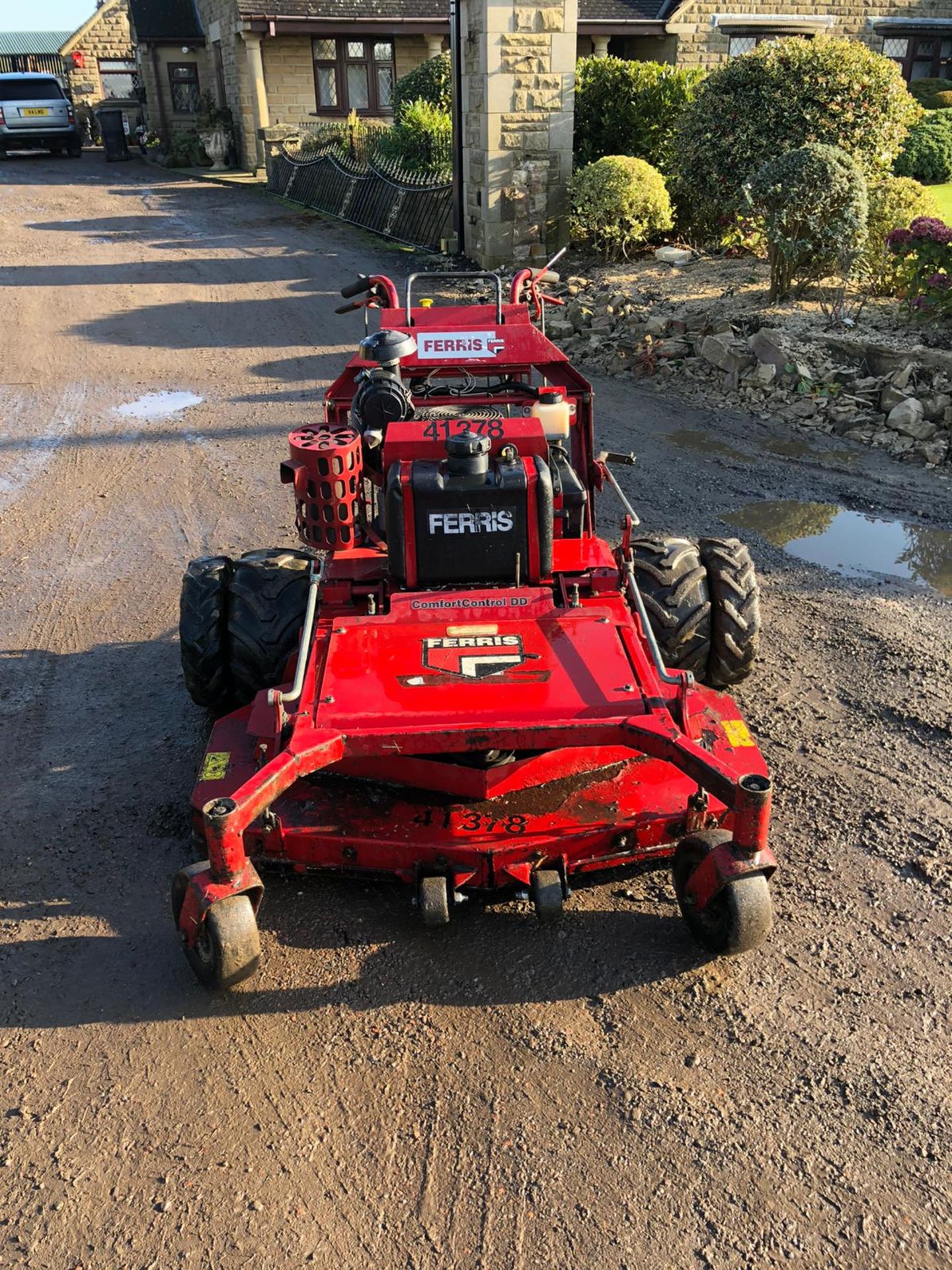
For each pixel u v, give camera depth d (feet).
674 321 38.65
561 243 53.78
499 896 14.34
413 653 14.01
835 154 36.42
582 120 55.01
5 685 20.03
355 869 13.55
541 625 14.48
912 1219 10.06
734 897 12.12
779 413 33.45
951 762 17.10
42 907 14.28
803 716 18.31
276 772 11.90
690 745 12.19
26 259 57.72
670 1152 10.71
